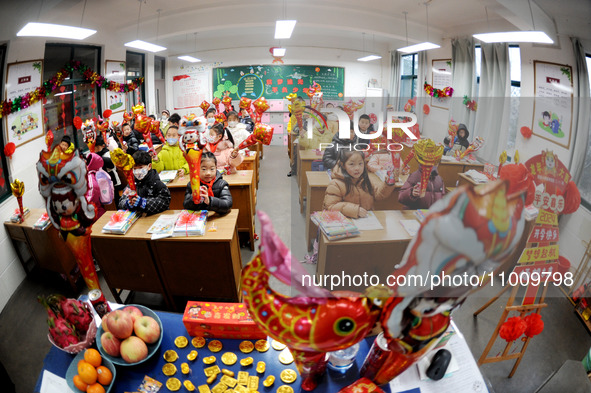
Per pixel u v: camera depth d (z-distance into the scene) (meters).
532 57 3.58
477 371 1.62
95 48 6.59
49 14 4.77
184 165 4.43
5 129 3.54
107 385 1.63
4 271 3.23
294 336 1.08
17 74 3.79
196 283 2.88
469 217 0.80
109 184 2.23
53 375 1.70
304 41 9.92
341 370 1.61
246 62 10.04
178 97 10.48
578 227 1.09
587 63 2.91
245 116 7.14
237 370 1.69
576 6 2.88
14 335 2.91
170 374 1.68
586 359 2.24
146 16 6.61
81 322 1.72
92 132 4.24
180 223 2.75
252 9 6.55
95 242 2.73
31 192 3.91
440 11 5.79
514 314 2.90
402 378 1.58
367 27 6.70
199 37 9.75
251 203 3.85
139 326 1.75
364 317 1.05
